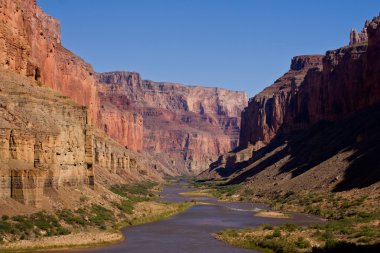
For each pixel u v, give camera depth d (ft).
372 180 360.48
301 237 228.43
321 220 307.99
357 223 258.98
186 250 210.59
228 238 239.50
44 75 453.17
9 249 189.37
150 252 204.23
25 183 225.76
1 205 213.66
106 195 322.14
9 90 273.54
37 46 431.84
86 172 312.29
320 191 402.11
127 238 237.86
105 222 266.36
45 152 254.06
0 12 314.35
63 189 272.51
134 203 359.87
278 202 420.77
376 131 454.40
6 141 228.84
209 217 334.03
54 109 289.12
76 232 229.86
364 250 194.08
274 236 236.02
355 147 455.63
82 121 313.73
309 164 506.48
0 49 310.65
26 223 211.82
